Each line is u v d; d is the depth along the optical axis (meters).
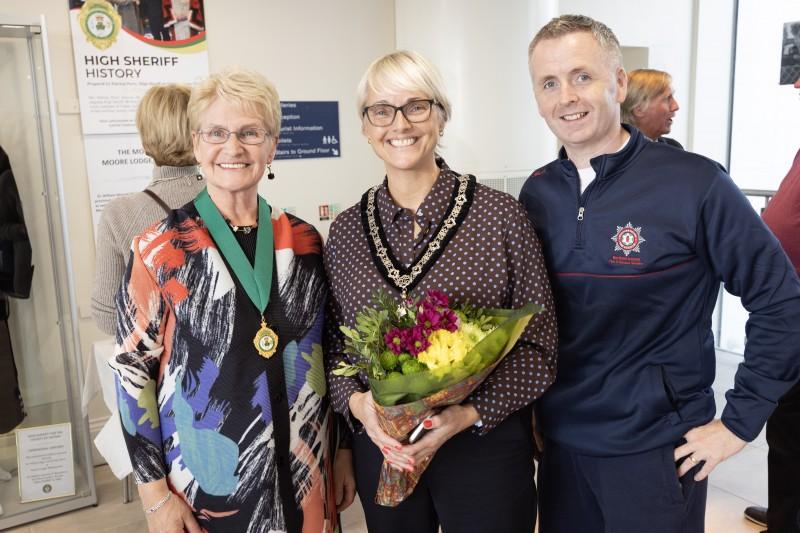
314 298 1.52
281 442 1.42
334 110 4.06
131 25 3.35
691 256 1.44
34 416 2.94
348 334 1.30
